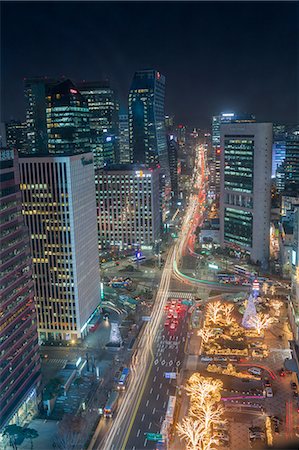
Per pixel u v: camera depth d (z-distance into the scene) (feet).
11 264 542.57
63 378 650.02
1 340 517.55
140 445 520.42
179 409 580.71
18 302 558.97
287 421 543.80
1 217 522.06
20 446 527.81
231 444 511.40
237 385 624.18
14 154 560.61
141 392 622.95
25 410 582.76
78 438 529.45
